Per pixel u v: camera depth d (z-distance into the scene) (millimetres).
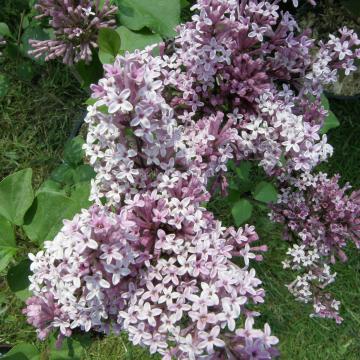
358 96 437
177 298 206
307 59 259
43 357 261
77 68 292
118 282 201
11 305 377
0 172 404
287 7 412
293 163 262
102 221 193
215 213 403
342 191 291
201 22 234
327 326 405
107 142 222
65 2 262
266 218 395
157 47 275
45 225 257
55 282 215
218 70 252
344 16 432
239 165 273
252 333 185
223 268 205
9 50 380
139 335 202
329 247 298
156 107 206
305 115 268
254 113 259
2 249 261
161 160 224
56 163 409
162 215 211
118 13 279
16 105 415
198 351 187
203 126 244
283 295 402
